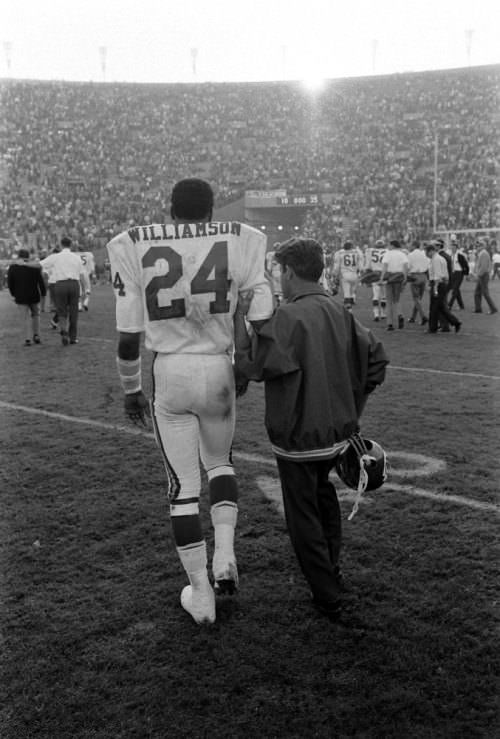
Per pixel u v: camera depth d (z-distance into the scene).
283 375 2.86
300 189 44.09
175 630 2.91
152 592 3.23
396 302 12.62
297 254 3.04
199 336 2.95
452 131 46.94
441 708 2.41
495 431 5.78
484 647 2.74
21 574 3.41
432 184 41.97
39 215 40.34
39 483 4.68
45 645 2.82
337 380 2.95
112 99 53.34
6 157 45.47
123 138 49.62
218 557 2.99
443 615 2.97
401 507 4.14
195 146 49.50
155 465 5.02
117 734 2.32
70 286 11.15
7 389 7.84
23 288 11.14
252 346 2.94
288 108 52.72
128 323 2.92
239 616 3.01
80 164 46.41
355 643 2.79
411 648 2.75
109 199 43.06
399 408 6.61
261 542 3.72
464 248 31.94
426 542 3.66
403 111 50.47
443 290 11.91
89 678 2.61
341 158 46.62
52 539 3.80
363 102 52.22
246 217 43.03
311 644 2.79
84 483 4.66
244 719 2.37
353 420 2.97
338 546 3.13
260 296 3.01
